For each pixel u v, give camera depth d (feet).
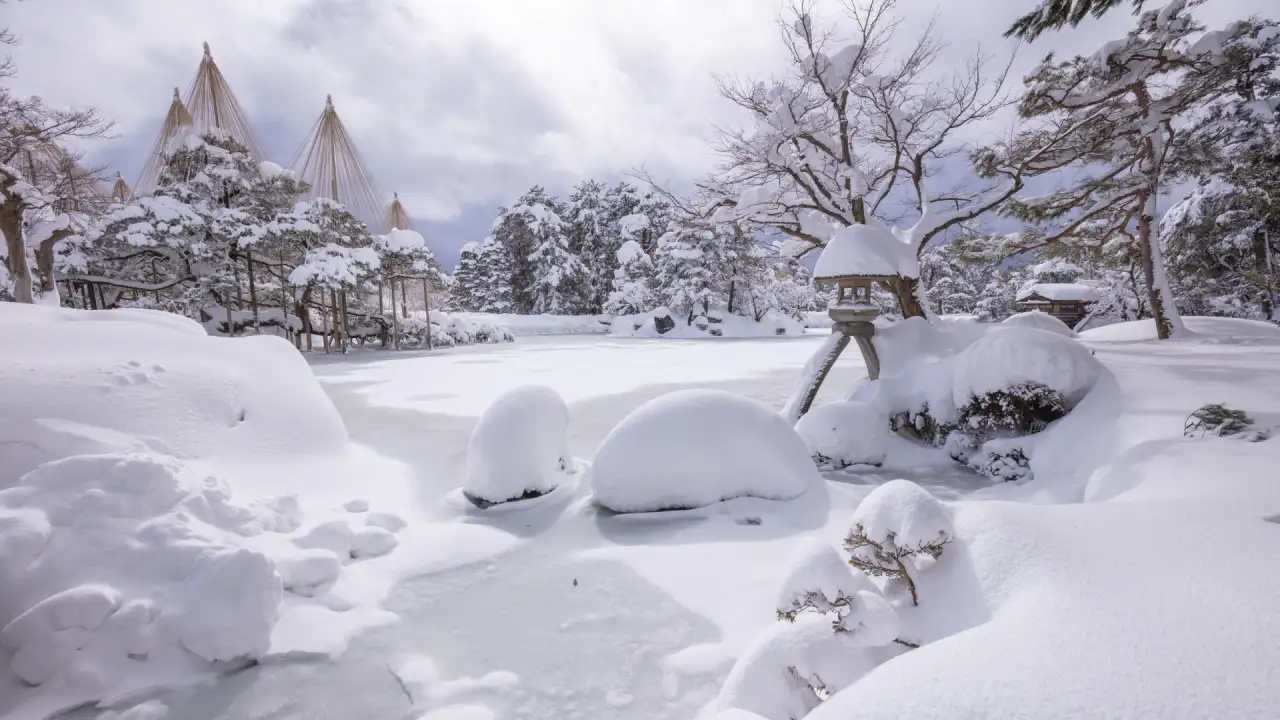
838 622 7.47
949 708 4.61
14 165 58.49
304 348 88.69
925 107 39.68
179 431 17.54
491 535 16.03
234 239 78.33
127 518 11.45
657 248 142.31
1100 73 43.19
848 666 6.95
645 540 15.75
